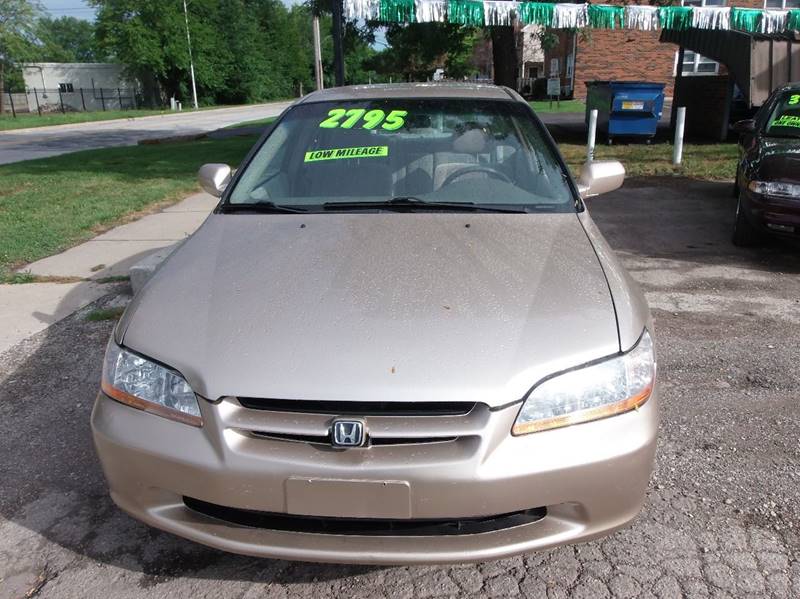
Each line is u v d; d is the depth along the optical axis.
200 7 56.62
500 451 1.96
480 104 3.62
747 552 2.45
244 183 3.29
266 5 69.88
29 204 8.98
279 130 3.58
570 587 2.31
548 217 2.94
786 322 4.68
